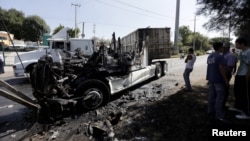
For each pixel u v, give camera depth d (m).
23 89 8.25
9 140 4.02
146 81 9.94
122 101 6.42
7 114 5.43
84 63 6.54
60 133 4.25
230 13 6.59
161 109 5.36
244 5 6.10
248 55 4.54
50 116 5.04
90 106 5.67
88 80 5.67
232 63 4.77
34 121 4.93
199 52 51.34
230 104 5.43
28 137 4.11
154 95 7.02
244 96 4.73
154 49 10.83
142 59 8.92
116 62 6.97
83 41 12.10
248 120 4.38
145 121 4.61
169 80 10.12
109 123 4.45
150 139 3.77
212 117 4.64
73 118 5.12
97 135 4.07
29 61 9.71
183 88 7.75
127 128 4.27
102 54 6.55
